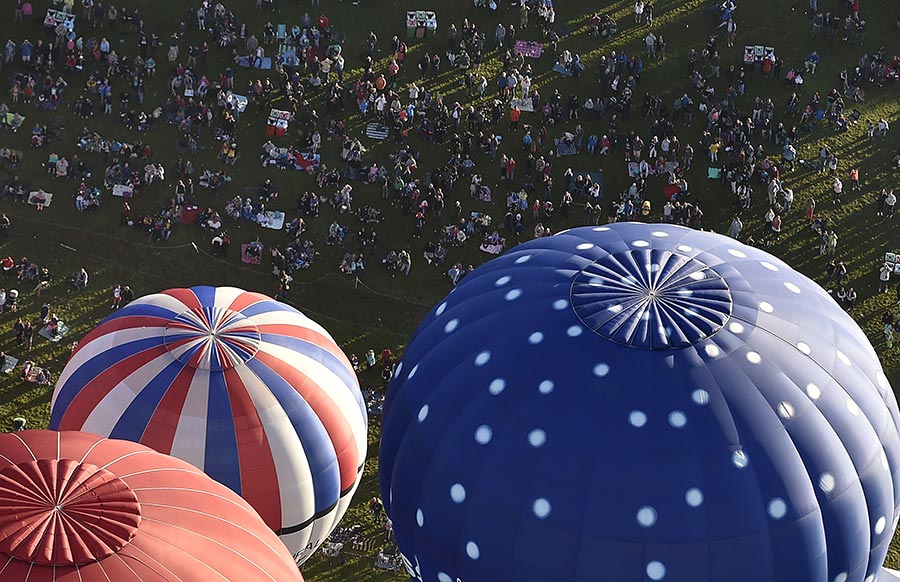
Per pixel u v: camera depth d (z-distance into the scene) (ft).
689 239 131.95
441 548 123.44
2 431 216.74
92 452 119.24
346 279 245.65
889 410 124.67
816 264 255.70
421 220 252.21
